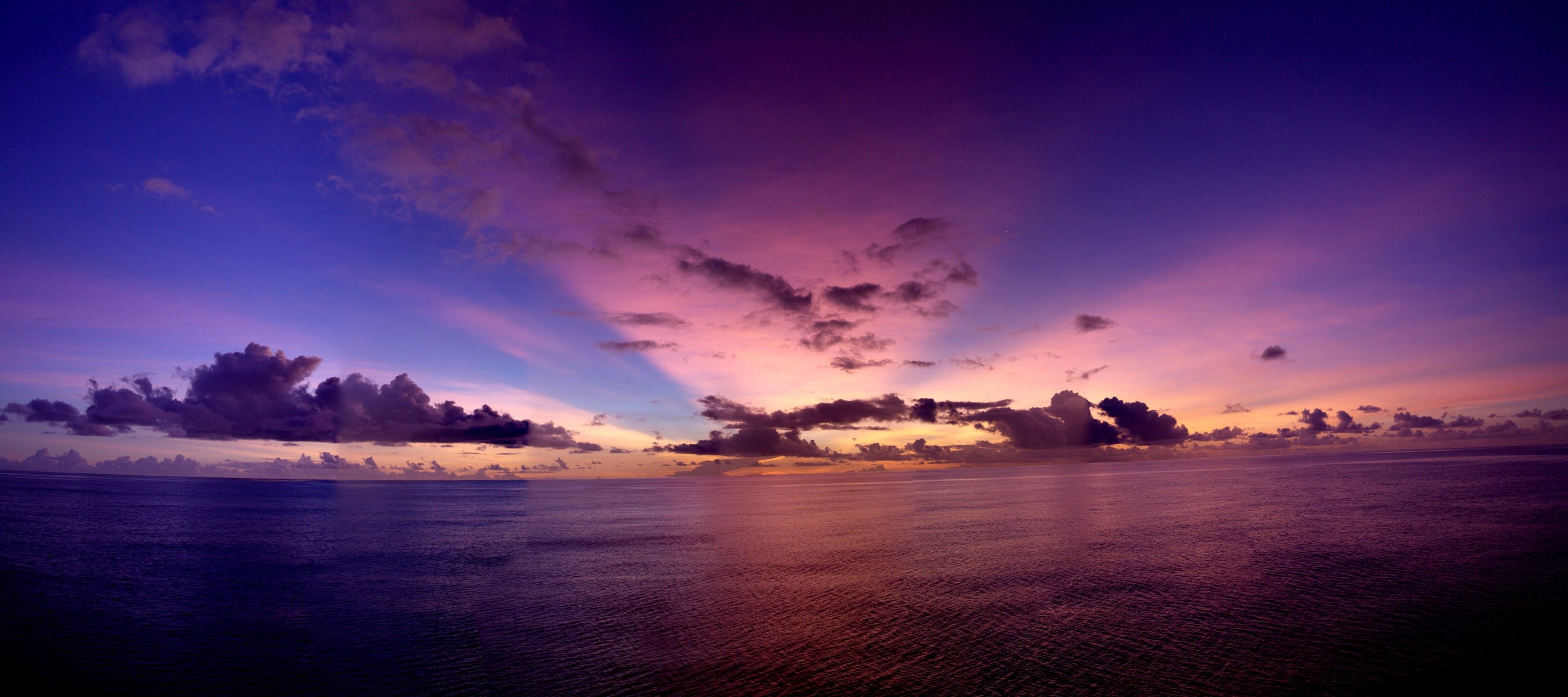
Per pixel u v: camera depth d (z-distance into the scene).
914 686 16.47
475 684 17.05
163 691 16.61
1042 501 66.81
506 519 58.50
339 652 19.53
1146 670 17.12
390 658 18.98
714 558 35.00
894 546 37.91
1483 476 72.94
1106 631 20.22
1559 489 54.56
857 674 17.33
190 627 21.88
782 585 27.58
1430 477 74.25
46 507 56.44
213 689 16.75
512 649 19.61
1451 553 29.88
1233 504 55.97
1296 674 16.67
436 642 20.38
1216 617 21.33
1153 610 22.36
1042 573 28.64
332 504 73.38
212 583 28.52
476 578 30.09
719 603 24.73
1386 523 39.91
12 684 16.83
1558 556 28.55
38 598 24.62
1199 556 31.61
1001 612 22.64
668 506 74.62
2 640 19.88
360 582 29.19
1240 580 26.27
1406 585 24.42
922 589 26.27
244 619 22.84
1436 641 18.70
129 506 60.88
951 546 37.34
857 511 62.41
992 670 17.33
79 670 17.88
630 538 44.12
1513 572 25.97
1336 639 19.00
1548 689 15.55
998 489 92.38
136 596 25.61
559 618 22.91
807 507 68.62
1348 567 27.81
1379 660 17.47
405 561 34.66
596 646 19.89
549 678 17.41
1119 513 52.34
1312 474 94.06
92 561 32.47
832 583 27.81
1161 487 82.06
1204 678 16.52
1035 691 15.95
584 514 63.56
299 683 17.19
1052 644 19.25
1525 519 39.34
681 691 16.48
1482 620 20.25
